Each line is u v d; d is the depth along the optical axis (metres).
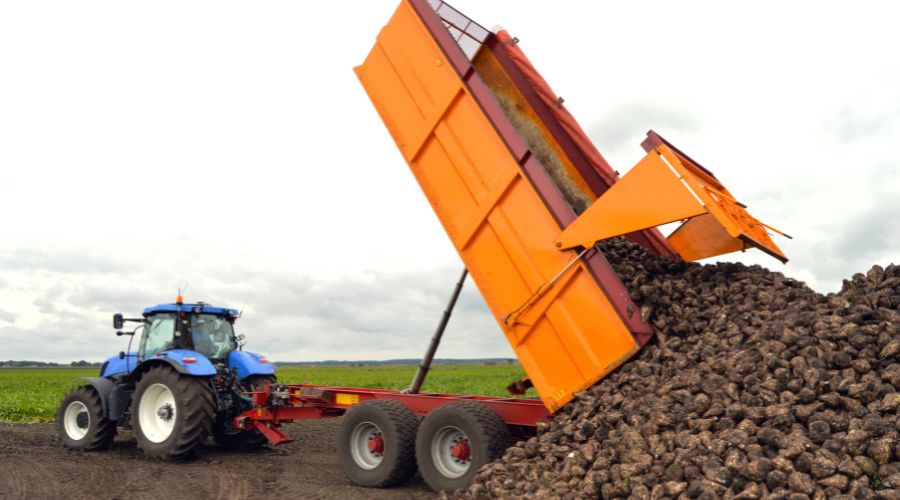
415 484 6.66
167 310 9.48
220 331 9.94
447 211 6.65
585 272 5.75
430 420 6.12
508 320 6.16
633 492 4.32
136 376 9.19
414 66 6.86
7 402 18.62
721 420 4.49
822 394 4.41
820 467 3.86
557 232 5.92
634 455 4.55
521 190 6.14
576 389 5.77
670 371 5.20
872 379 4.41
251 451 9.51
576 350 5.80
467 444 5.97
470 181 6.48
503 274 6.26
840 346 4.80
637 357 5.60
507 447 5.85
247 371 9.38
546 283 5.95
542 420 5.84
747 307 5.61
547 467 5.06
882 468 3.85
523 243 6.12
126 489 6.65
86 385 9.47
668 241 7.32
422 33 6.82
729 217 5.18
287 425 12.87
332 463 8.34
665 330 5.64
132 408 8.73
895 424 4.07
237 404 9.35
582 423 5.14
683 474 4.22
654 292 5.80
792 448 4.02
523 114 7.78
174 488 6.70
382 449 6.62
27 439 10.53
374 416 6.63
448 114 6.60
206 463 8.27
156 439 8.48
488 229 6.36
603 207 5.64
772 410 4.38
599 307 5.70
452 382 33.62
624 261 6.44
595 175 7.46
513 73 7.77
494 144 6.31
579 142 7.48
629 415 4.95
